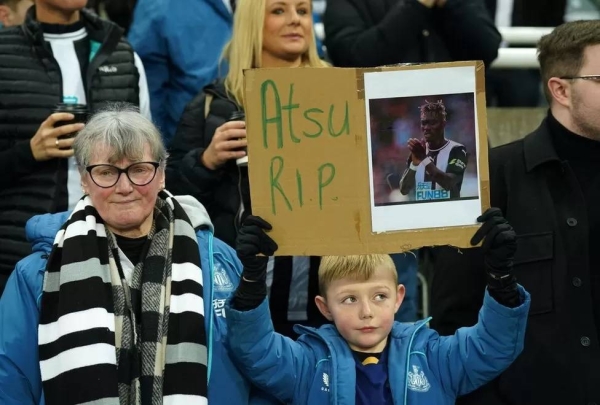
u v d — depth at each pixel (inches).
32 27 478.0
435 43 536.7
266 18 478.9
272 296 450.3
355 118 331.6
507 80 664.4
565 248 408.5
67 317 350.0
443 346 374.0
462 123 332.2
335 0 540.7
